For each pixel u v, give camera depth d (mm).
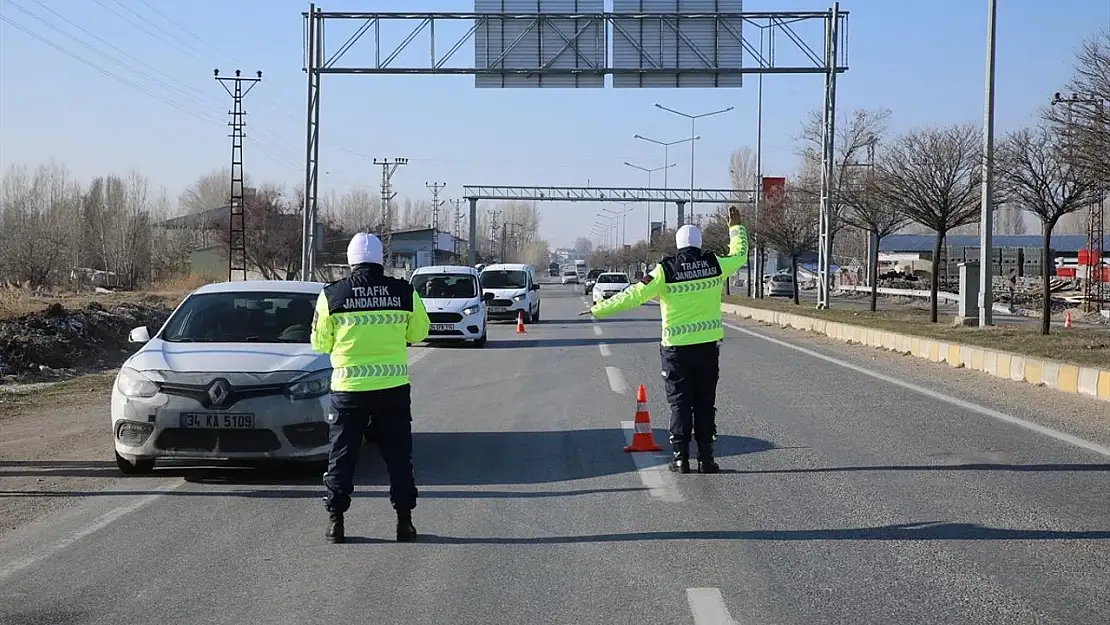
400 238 84812
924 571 5754
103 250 56469
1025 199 20078
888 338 21047
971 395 13438
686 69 28047
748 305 38969
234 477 8648
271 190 65688
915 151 31344
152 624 5059
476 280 23688
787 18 28453
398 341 6582
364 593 5516
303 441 8273
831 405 12539
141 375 8375
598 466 8992
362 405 6492
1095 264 44344
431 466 9086
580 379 16109
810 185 40062
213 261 61438
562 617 5094
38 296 31500
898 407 12297
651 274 8555
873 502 7414
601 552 6250
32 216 53844
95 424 11633
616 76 28125
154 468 9031
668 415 12086
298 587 5633
